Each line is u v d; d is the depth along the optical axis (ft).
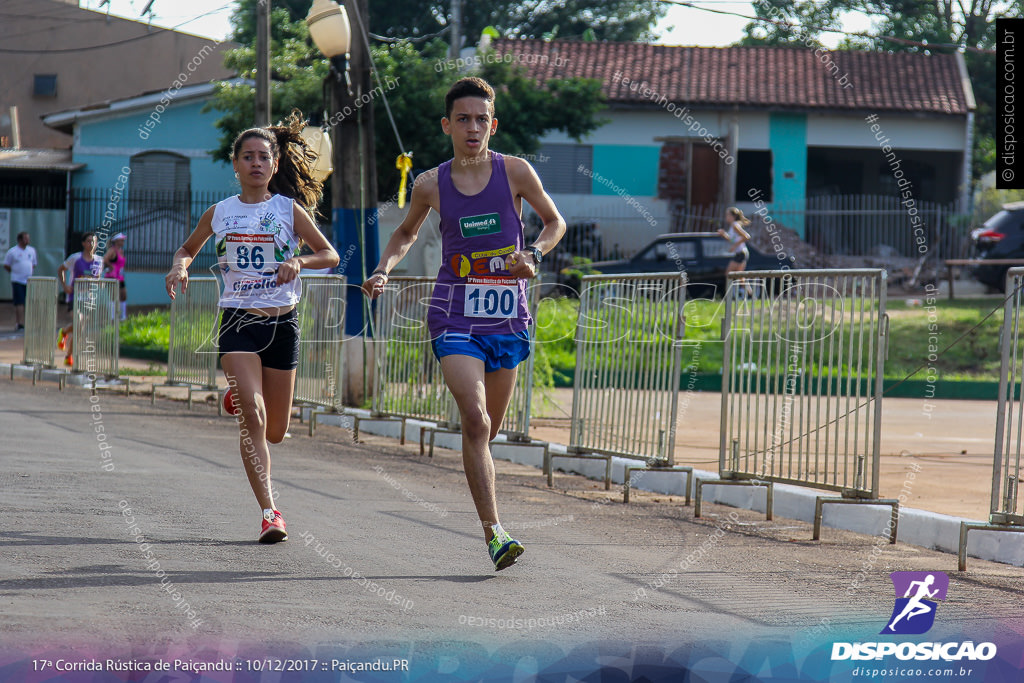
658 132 170.50
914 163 190.29
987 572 30.94
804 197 173.78
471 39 218.38
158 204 154.30
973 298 136.87
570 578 27.32
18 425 52.80
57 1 210.38
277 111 132.67
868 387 35.88
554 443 51.19
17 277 127.65
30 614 20.68
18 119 208.54
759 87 173.06
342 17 67.67
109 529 29.32
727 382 40.73
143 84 211.41
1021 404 32.09
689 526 36.73
